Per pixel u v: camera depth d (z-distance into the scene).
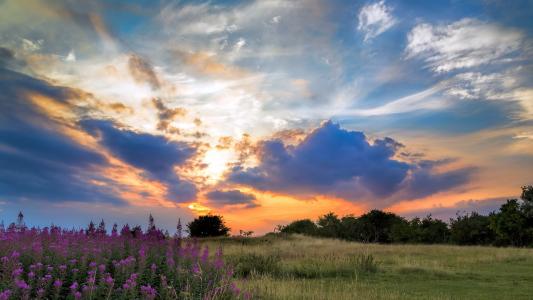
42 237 10.23
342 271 19.72
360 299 13.17
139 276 9.09
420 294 14.61
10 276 7.65
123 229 11.59
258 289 12.63
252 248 30.30
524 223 42.91
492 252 28.97
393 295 14.02
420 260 24.72
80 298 7.59
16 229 10.66
